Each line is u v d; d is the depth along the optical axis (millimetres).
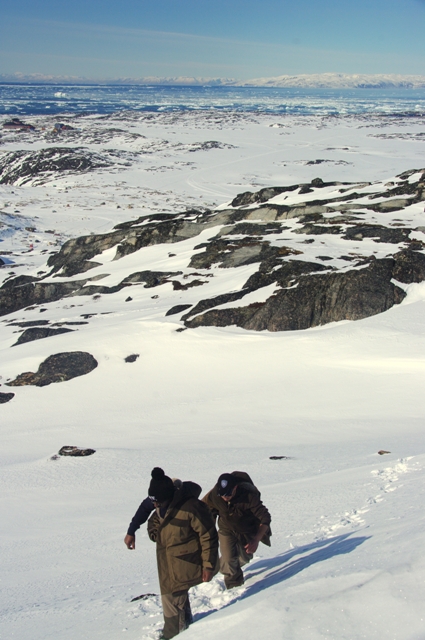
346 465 11969
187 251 46656
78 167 149125
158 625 4672
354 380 21719
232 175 132500
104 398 24625
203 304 31016
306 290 28844
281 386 22484
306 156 160750
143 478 14789
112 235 56688
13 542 10711
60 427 22312
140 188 119875
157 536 4633
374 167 138875
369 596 2881
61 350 28781
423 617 2615
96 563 8289
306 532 6477
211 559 4461
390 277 29109
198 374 25219
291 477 11750
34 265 65750
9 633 5613
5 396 26141
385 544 4043
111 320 33781
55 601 6633
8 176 153500
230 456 15719
